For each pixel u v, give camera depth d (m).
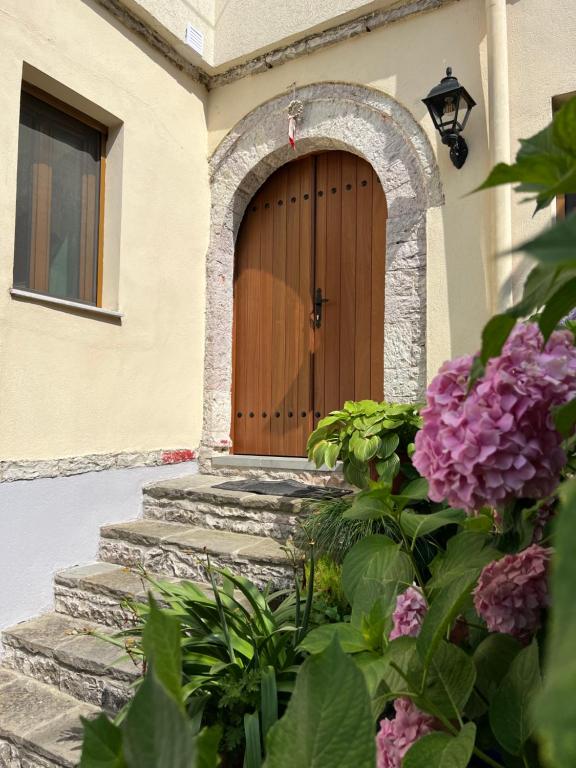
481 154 3.52
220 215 4.63
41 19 3.30
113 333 3.77
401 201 3.83
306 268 4.52
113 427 3.75
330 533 2.65
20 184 3.39
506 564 1.05
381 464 2.65
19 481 3.12
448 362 1.07
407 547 1.46
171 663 0.38
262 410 4.65
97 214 3.91
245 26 4.45
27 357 3.18
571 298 0.63
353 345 4.27
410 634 1.21
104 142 3.94
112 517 3.70
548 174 0.53
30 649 2.81
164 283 4.22
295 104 4.25
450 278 3.58
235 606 2.37
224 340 4.67
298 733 0.41
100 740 0.40
